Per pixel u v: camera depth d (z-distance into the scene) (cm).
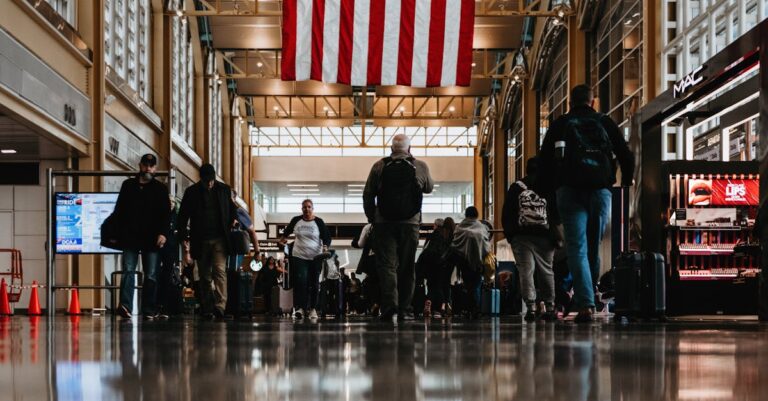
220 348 338
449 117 4359
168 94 2738
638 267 799
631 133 1106
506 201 981
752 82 1430
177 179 2942
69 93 1744
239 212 1130
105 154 2014
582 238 704
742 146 1606
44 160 1919
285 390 178
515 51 3562
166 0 2720
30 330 575
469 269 1230
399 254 884
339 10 1717
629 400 158
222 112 4088
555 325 665
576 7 2836
